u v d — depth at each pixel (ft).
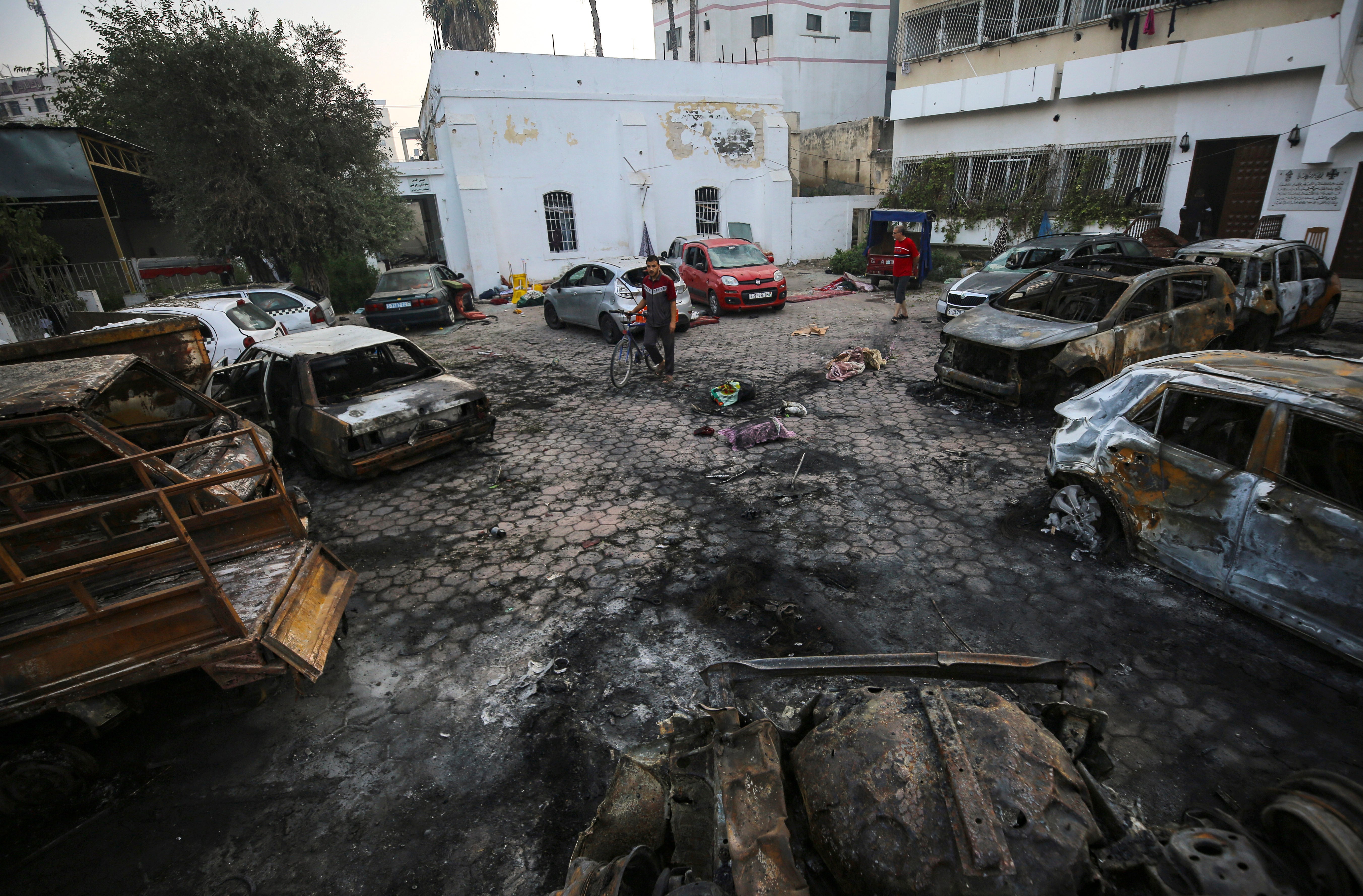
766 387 29.14
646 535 16.87
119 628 9.48
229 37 44.09
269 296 37.24
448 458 22.65
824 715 7.52
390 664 12.64
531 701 11.53
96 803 9.99
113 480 15.05
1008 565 14.70
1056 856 5.41
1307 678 10.99
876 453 21.25
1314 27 41.68
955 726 6.45
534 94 64.13
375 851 9.02
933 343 35.42
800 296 53.01
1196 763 9.61
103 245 63.77
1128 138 52.95
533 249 68.44
